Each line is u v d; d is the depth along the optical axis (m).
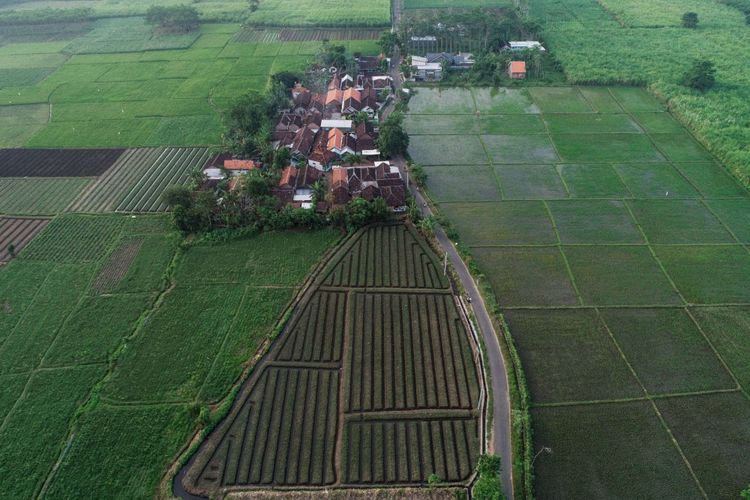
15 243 95.81
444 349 74.44
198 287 85.69
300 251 93.38
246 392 68.88
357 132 128.50
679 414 65.94
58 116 143.50
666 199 106.31
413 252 92.75
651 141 127.62
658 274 87.38
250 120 125.19
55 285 86.00
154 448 62.28
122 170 118.81
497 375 70.31
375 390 69.12
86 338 76.31
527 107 145.75
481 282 84.69
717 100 140.62
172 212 98.62
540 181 112.88
